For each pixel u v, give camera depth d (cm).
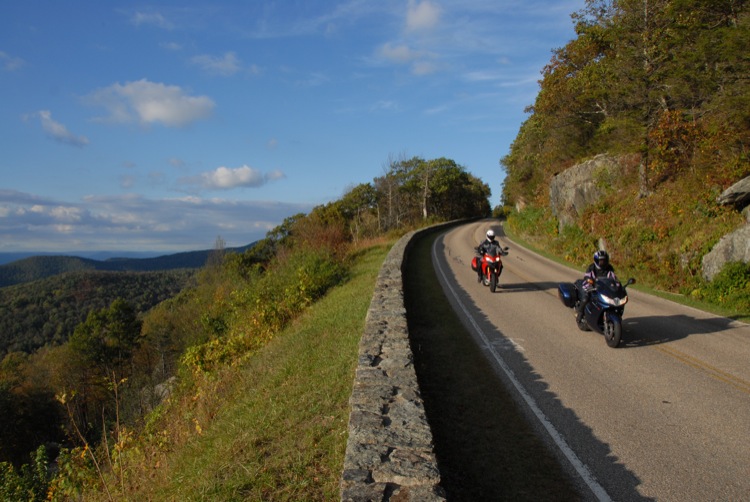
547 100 3156
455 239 3550
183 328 3872
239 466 461
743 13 1878
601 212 2369
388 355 645
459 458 479
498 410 593
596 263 955
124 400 2364
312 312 1259
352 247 2869
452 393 651
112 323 5000
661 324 1050
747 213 1474
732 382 677
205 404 776
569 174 2827
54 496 707
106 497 616
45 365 5503
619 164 2450
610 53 2723
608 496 412
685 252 1619
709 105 1839
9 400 4209
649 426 544
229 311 1891
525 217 3781
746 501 400
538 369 746
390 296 1062
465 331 986
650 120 2119
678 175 2036
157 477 562
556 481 436
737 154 1697
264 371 805
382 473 359
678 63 1986
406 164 7781
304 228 3008
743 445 495
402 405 485
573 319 1096
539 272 1923
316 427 517
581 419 566
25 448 4294
